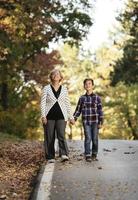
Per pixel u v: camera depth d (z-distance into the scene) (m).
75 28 34.28
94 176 11.80
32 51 32.06
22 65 32.75
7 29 21.17
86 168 12.96
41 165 13.52
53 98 13.89
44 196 9.79
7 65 29.02
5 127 35.06
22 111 36.50
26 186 11.32
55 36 33.44
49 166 13.20
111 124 63.75
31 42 28.61
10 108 35.75
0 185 11.48
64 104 13.99
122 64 56.09
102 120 14.78
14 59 27.97
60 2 32.06
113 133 63.84
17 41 23.00
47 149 13.98
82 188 10.48
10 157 15.70
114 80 57.19
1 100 34.91
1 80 32.03
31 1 21.08
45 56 35.72
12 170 13.38
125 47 55.78
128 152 16.59
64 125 14.02
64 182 11.07
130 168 13.01
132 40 54.50
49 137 13.97
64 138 14.09
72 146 18.81
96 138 14.70
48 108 13.94
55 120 13.99
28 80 36.38
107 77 77.69
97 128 14.74
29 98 37.00
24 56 32.28
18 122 35.53
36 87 38.03
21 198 10.20
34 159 15.19
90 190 10.28
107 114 63.75
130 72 55.50
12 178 12.29
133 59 55.06
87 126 14.65
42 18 27.50
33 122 37.31
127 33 56.66
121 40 64.06
